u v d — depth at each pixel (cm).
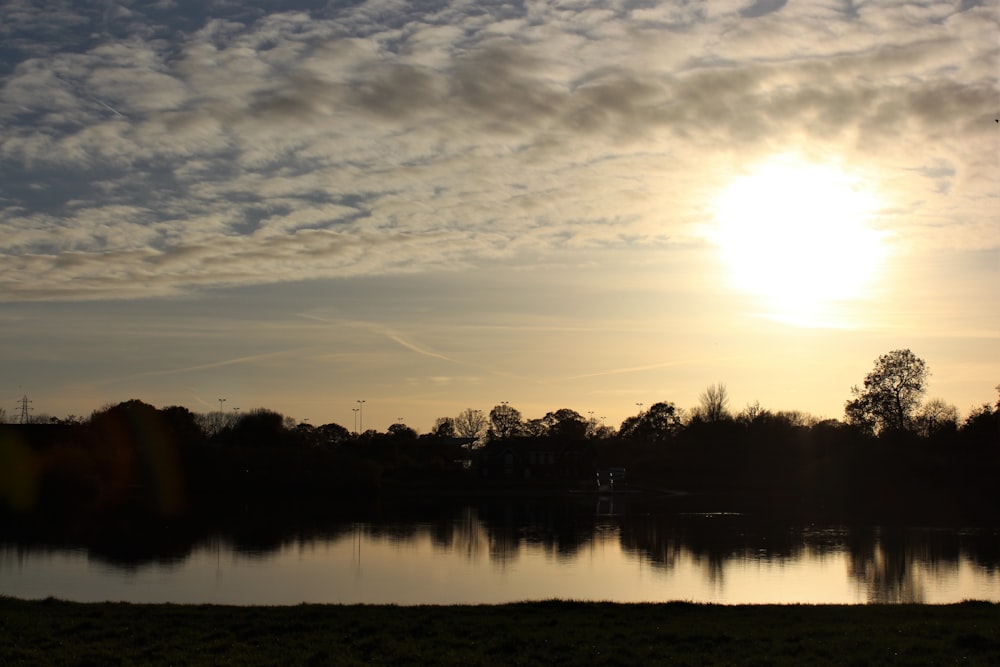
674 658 1895
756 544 5278
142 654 1930
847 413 11950
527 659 1902
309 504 8894
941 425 11494
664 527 6412
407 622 2241
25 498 7700
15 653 1914
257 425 13000
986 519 7000
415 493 10894
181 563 4347
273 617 2295
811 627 2198
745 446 12388
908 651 1931
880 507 8231
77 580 3759
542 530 6181
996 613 2456
